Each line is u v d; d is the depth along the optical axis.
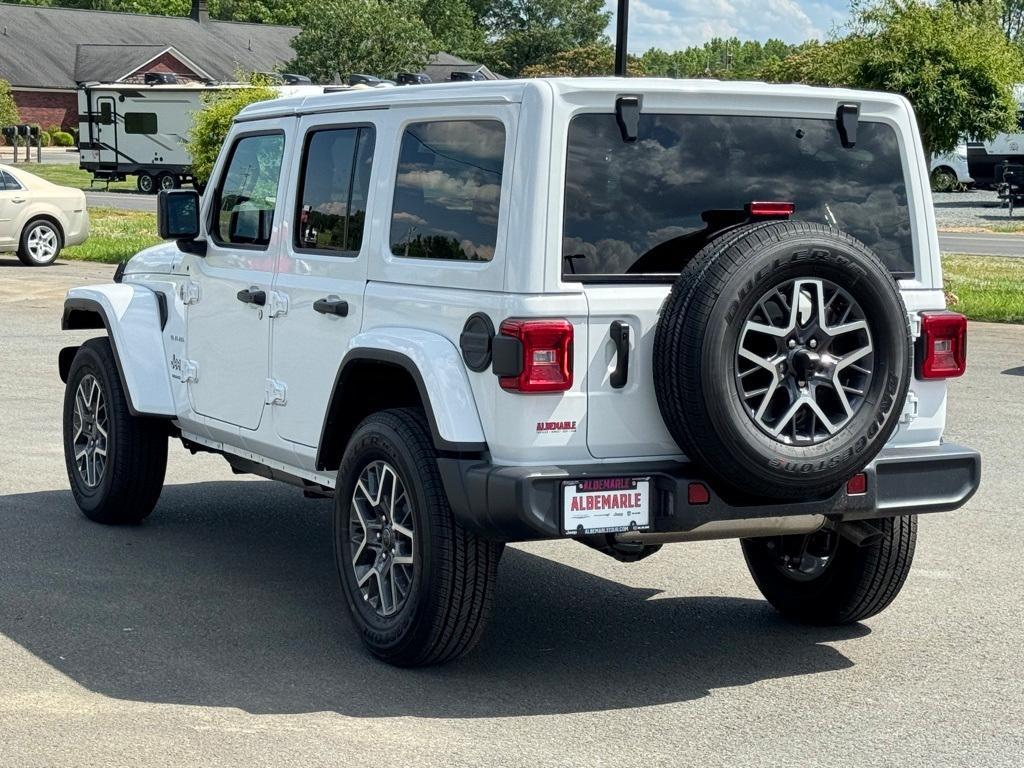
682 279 6.18
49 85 85.31
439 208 6.62
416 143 6.76
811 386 6.23
